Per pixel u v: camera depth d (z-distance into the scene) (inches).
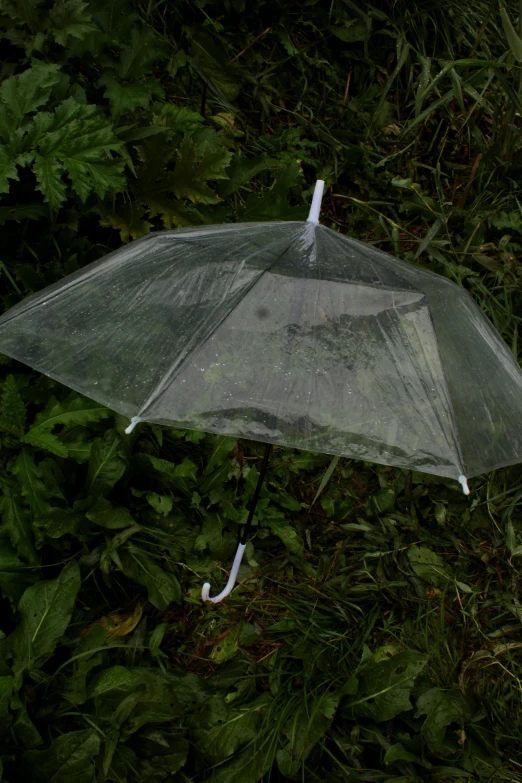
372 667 96.5
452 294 74.5
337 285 63.6
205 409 59.3
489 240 156.7
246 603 106.3
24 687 84.3
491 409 65.8
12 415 97.0
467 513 124.0
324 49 165.9
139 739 84.7
